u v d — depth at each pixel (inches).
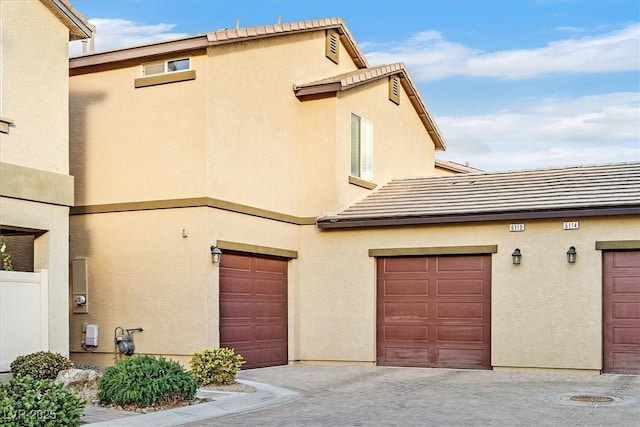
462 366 657.0
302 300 714.8
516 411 432.5
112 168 624.4
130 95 621.9
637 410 432.5
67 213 508.7
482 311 653.9
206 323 580.1
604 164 719.1
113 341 609.9
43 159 490.3
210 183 593.0
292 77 721.0
